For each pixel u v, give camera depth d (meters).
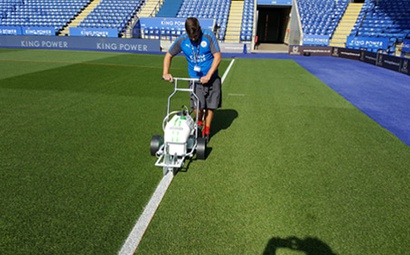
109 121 5.45
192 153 3.86
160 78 9.97
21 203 2.96
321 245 2.54
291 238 2.61
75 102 6.66
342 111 6.62
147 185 3.35
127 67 12.28
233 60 16.47
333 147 4.59
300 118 6.03
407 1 21.59
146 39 19.80
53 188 3.23
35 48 19.70
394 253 2.47
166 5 24.73
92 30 21.31
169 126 3.59
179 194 3.21
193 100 4.25
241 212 2.94
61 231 2.60
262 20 30.61
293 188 3.40
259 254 2.43
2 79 9.00
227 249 2.47
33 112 5.88
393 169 3.91
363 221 2.86
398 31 18.61
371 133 5.25
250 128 5.37
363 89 9.16
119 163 3.84
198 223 2.77
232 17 23.97
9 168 3.64
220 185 3.42
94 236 2.55
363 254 2.46
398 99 7.91
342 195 3.28
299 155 4.27
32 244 2.45
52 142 4.45
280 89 8.86
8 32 21.83
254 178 3.60
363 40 18.70
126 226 2.69
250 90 8.63
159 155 3.85
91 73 10.55
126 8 24.39
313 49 20.14
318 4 24.14
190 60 4.10
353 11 23.08
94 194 3.14
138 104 6.64
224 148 4.46
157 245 2.48
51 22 22.97
